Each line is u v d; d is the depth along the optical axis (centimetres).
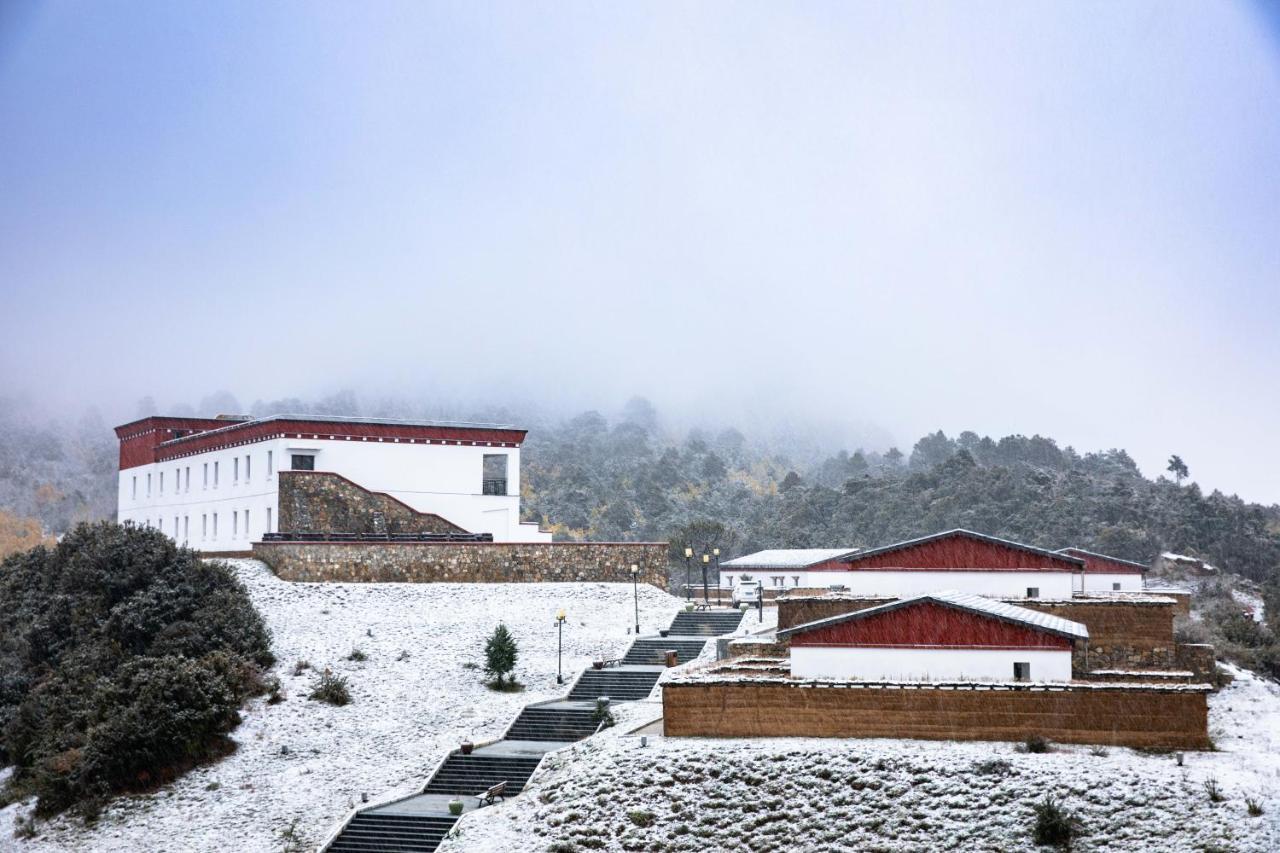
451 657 5719
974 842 3225
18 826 4388
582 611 6469
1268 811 3116
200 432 8962
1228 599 9988
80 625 5619
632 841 3459
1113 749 3584
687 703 3891
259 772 4578
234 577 6103
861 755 3575
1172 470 18338
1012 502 15162
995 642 3856
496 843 3597
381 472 7312
